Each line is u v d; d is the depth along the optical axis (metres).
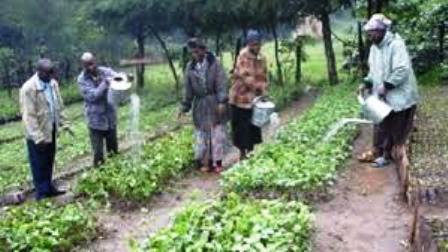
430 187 8.23
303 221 7.44
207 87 11.67
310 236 7.66
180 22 30.38
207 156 11.82
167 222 9.07
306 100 25.14
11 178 14.38
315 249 7.45
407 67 9.70
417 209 7.64
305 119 14.85
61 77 37.00
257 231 6.95
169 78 38.38
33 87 10.33
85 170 12.91
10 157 17.59
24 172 14.92
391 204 8.78
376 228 8.02
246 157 11.56
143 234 8.64
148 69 41.34
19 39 35.28
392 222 8.16
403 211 8.48
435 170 8.88
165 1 29.45
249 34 11.78
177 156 11.98
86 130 21.28
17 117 27.55
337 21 46.69
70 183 12.10
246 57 11.84
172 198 10.26
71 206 9.21
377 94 9.93
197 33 31.02
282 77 31.86
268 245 6.67
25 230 8.11
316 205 8.99
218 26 30.36
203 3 28.44
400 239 7.64
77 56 37.47
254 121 11.80
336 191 9.46
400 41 9.77
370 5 23.36
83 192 10.38
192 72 11.71
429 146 10.27
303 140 12.04
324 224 8.27
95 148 11.96
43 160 10.63
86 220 8.70
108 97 11.69
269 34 33.84
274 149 11.13
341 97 18.91
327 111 15.73
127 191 9.88
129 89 11.65
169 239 6.90
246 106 11.87
